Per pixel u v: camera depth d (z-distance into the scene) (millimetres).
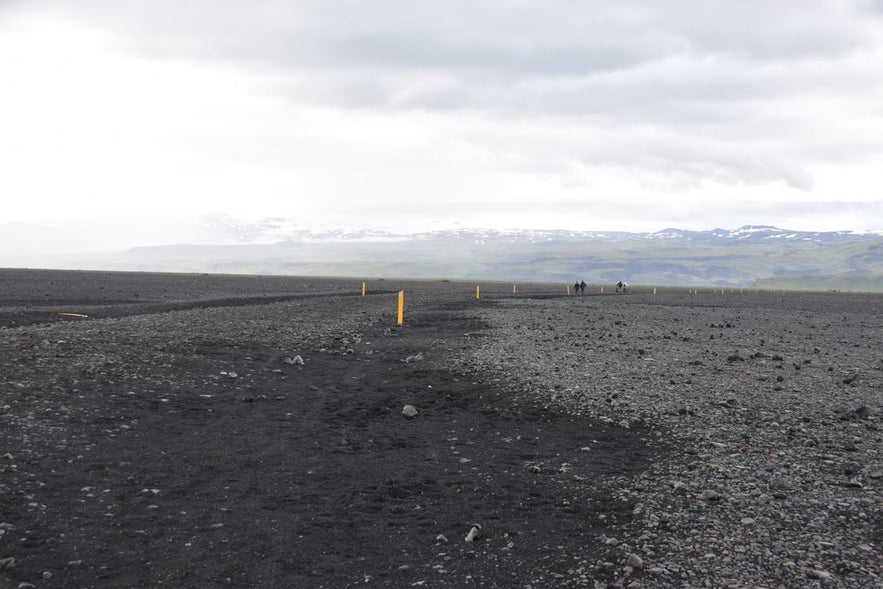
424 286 156375
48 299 62656
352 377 23375
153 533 10109
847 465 13797
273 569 9164
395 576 9086
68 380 19078
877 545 9914
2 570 8672
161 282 118688
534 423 17734
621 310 66125
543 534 10539
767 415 18125
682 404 19406
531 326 42562
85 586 8438
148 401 17844
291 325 38781
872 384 22922
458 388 21828
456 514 11359
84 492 11453
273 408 18422
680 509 11508
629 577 9047
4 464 12289
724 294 163000
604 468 13938
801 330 47062
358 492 12336
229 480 12656
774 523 10797
